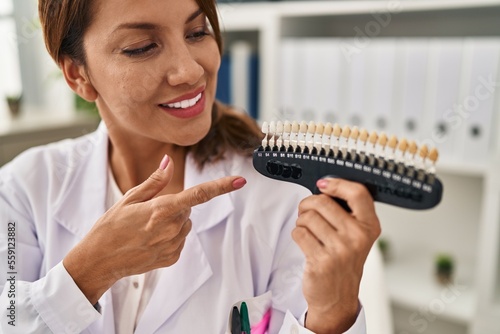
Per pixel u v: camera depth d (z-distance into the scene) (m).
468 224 1.46
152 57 0.54
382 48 1.24
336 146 0.41
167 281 0.63
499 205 1.15
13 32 1.53
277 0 1.46
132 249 0.49
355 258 0.41
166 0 0.52
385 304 0.74
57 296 0.54
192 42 0.57
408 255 1.57
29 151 0.81
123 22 0.53
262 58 1.45
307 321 0.51
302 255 0.65
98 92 0.63
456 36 1.36
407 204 0.38
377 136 0.40
